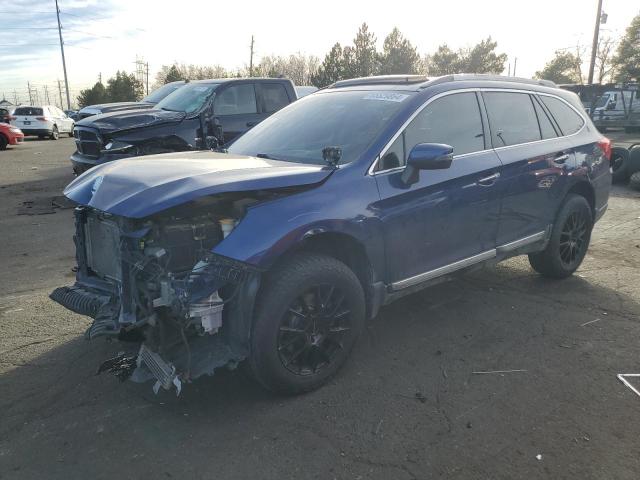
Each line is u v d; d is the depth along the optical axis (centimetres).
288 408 331
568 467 274
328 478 270
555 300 500
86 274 375
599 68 6012
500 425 310
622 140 2198
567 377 363
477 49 6106
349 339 361
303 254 339
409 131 392
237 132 1000
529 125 495
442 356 396
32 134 2892
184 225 312
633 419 315
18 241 735
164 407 335
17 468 281
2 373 377
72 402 341
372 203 358
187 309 296
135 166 358
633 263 613
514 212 466
